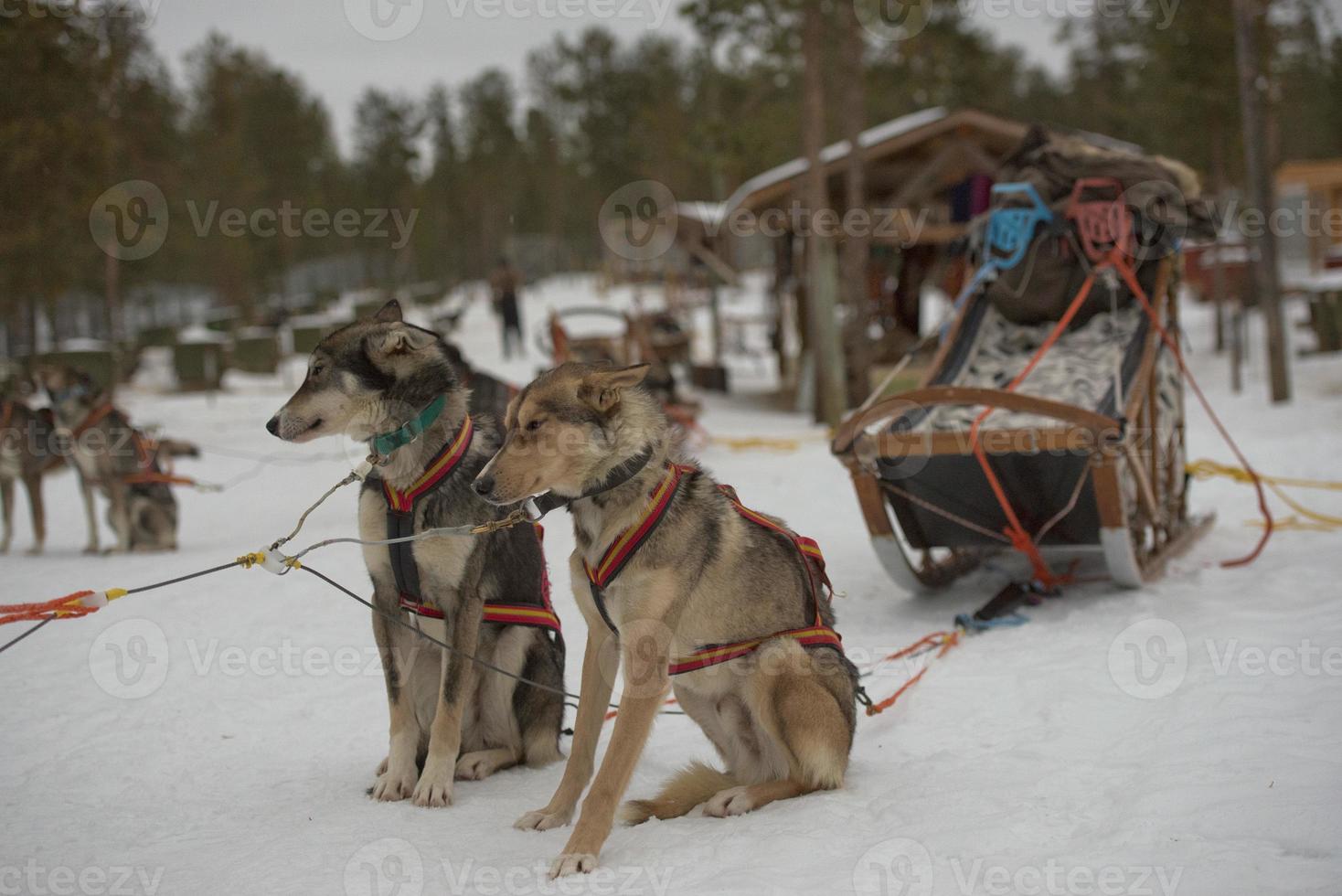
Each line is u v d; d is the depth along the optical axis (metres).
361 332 4.03
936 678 5.20
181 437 16.19
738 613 3.76
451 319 31.59
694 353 25.50
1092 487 6.19
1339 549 7.07
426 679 4.32
